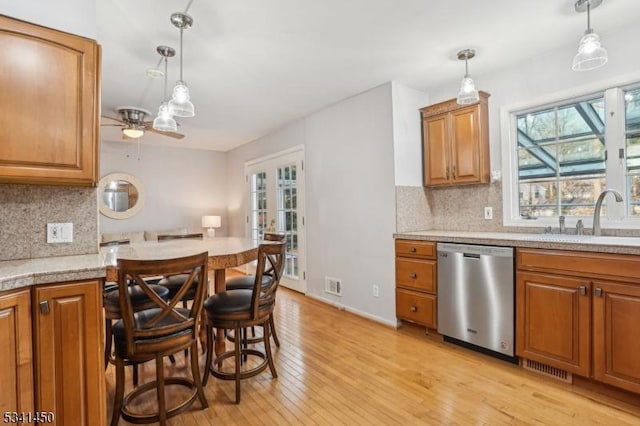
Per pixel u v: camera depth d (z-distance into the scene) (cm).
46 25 172
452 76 310
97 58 175
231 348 278
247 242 290
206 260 177
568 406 188
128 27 217
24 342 130
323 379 221
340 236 381
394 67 288
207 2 192
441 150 319
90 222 192
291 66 283
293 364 243
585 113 261
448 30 231
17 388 128
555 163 277
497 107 299
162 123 256
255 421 179
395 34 234
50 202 181
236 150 629
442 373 227
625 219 237
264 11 203
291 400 198
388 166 324
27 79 155
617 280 187
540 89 274
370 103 341
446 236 272
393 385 213
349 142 366
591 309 197
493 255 241
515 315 232
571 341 205
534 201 290
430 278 285
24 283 130
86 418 144
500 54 268
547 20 221
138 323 170
